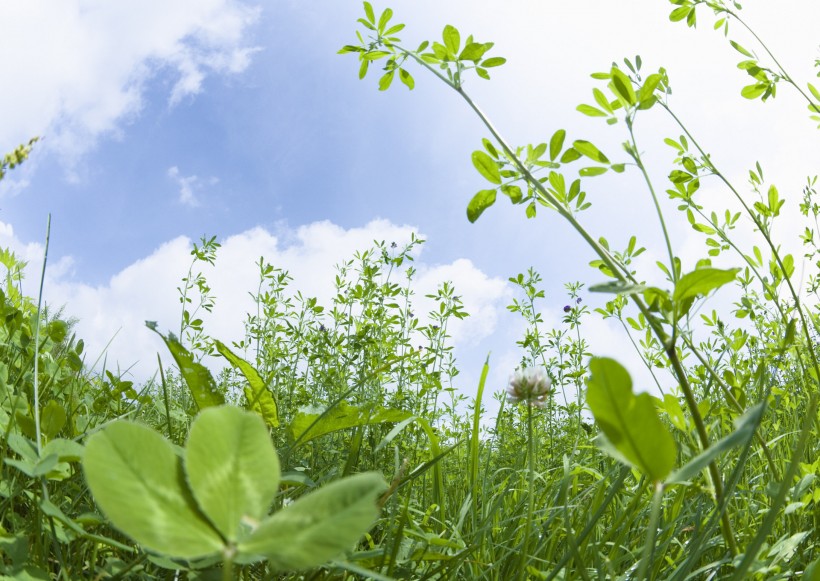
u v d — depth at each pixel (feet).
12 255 8.38
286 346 15.88
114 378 6.72
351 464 5.80
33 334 6.36
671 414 4.06
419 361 13.57
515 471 8.21
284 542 1.96
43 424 4.33
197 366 4.40
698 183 6.98
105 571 3.66
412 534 4.90
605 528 6.48
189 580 3.40
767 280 6.98
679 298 3.37
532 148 4.58
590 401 2.46
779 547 4.52
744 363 8.17
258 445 2.23
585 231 3.98
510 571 5.62
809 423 3.07
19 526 4.16
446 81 4.88
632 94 4.19
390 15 6.22
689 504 6.34
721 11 8.17
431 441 5.94
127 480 2.02
